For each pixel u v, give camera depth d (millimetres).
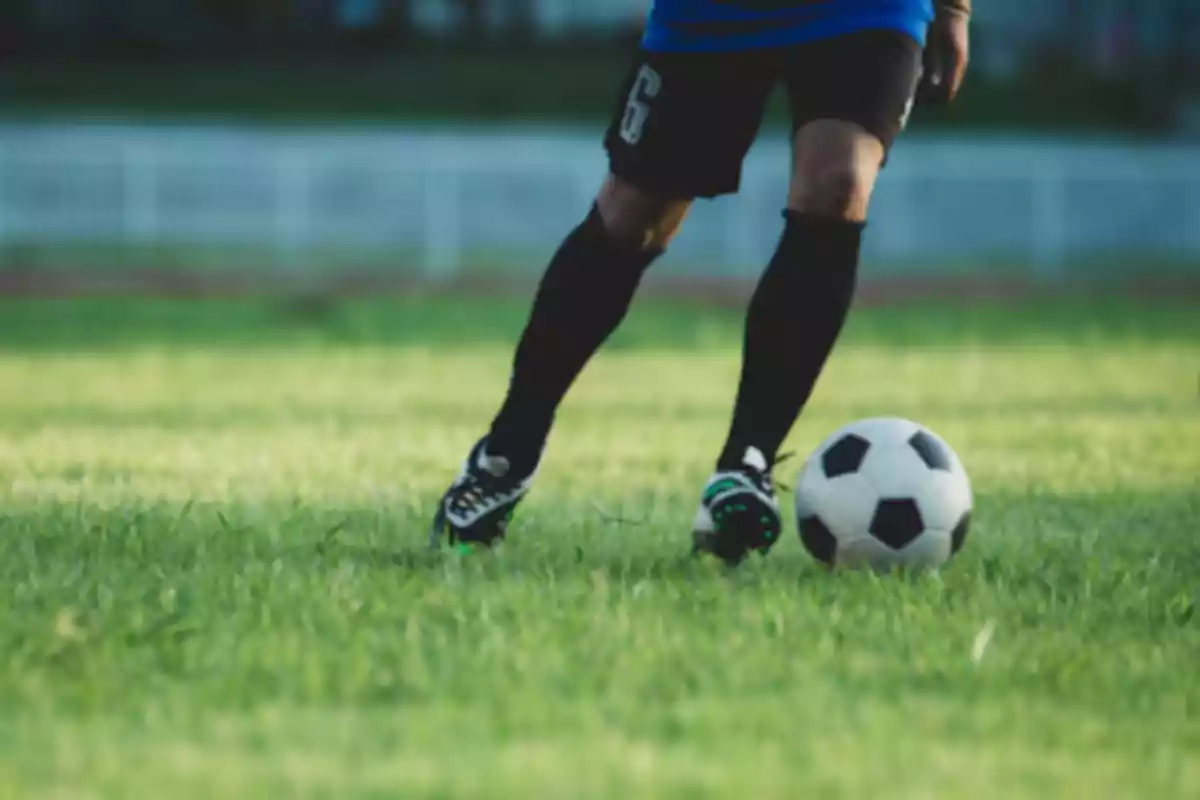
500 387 20375
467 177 47594
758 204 46438
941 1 8406
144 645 5992
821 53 7801
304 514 9391
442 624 6379
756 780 4473
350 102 67000
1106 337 29469
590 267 8188
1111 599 7133
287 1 74438
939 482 8039
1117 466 12391
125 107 65625
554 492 10875
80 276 41250
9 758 4680
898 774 4555
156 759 4660
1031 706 5312
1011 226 49281
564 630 6207
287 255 47281
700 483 11414
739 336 30562
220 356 25547
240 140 52344
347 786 4414
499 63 72812
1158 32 72250
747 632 6254
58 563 7711
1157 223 49781
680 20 7898
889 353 25938
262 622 6344
